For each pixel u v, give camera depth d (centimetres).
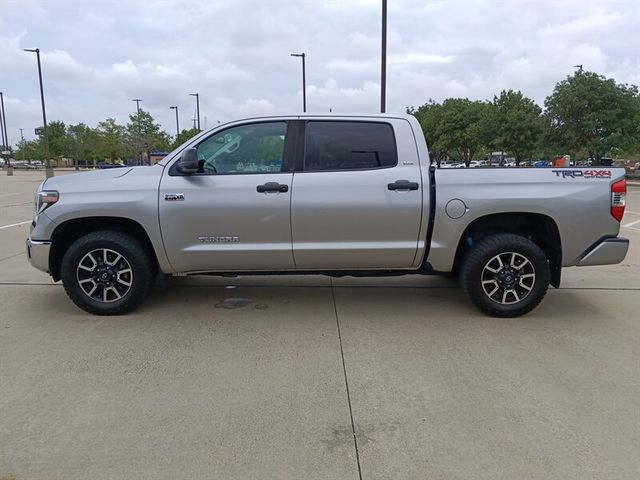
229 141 483
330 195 467
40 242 474
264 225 471
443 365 386
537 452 277
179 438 289
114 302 488
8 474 257
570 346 425
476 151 3825
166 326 468
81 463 266
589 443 286
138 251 479
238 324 475
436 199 470
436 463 268
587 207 470
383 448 281
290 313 509
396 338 441
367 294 579
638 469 263
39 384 352
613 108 2556
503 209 468
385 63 1633
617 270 708
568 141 2672
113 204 465
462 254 506
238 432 296
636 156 4619
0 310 509
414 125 486
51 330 455
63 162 7725
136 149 4466
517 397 337
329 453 277
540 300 487
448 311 518
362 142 480
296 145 479
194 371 374
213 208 467
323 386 352
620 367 384
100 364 385
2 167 6944
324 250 476
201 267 487
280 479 255
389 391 345
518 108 3158
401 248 478
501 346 424
